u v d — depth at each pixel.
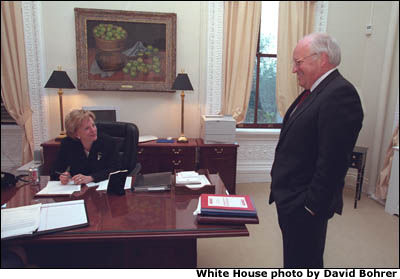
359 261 2.16
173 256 1.45
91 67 3.53
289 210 1.35
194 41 3.68
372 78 3.70
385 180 3.31
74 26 3.48
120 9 3.52
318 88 1.30
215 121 3.32
